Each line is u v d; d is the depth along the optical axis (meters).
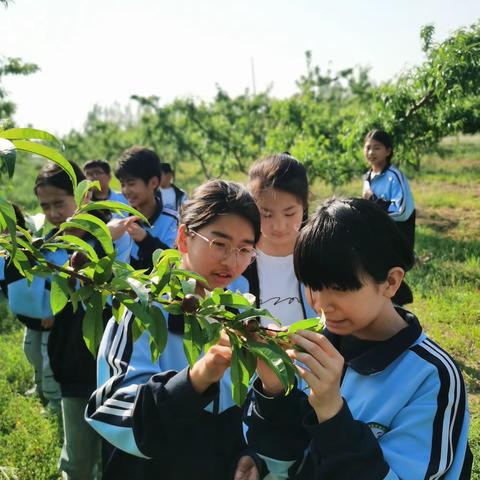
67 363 2.69
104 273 1.18
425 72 9.05
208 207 1.77
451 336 5.27
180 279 1.28
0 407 4.40
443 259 7.83
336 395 1.33
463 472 1.52
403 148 10.20
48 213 2.96
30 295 2.91
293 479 1.59
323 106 18.66
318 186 15.19
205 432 1.75
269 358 1.20
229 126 18.70
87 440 2.76
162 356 1.75
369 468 1.32
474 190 14.36
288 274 2.57
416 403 1.44
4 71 13.52
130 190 4.03
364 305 1.44
